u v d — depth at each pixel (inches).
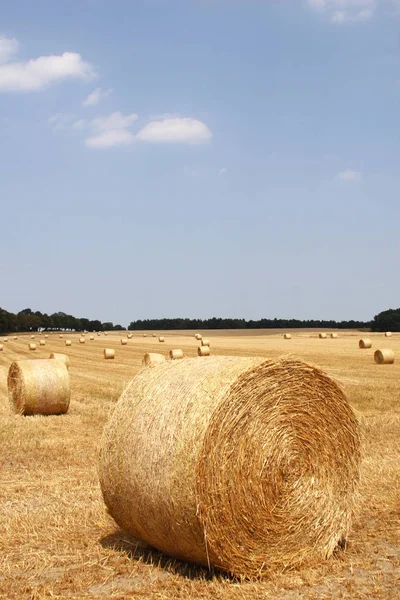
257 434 283.7
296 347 2094.0
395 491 380.8
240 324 5398.6
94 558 291.6
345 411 311.0
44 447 562.9
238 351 1913.1
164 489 272.8
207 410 274.1
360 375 1097.4
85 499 391.2
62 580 266.4
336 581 261.4
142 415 294.8
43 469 482.6
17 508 376.5
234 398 277.9
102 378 1215.6
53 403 764.0
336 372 1151.0
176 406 284.4
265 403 287.4
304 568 279.1
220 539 267.4
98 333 4586.6
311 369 301.1
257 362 291.9
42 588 257.4
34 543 313.1
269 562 277.0
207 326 5477.4
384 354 1352.1
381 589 250.1
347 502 306.5
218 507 268.4
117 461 298.5
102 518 350.3
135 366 1536.7
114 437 303.3
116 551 301.0
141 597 248.1
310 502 293.6
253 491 278.1
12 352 2335.1
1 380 1262.3
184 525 269.7
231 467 273.6
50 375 767.1
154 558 294.5
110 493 304.2
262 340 2827.3
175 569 281.6
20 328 5954.7
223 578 269.6
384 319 4015.8
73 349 2444.6
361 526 327.3
